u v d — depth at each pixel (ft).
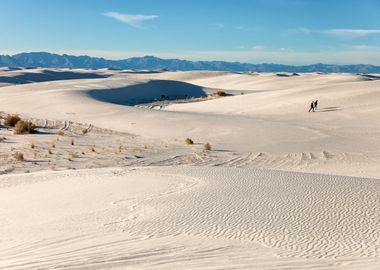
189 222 35.29
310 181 52.75
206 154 93.04
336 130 122.31
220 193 46.24
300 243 29.22
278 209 38.88
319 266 24.53
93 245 29.73
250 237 30.81
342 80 378.32
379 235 30.81
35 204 47.01
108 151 95.50
